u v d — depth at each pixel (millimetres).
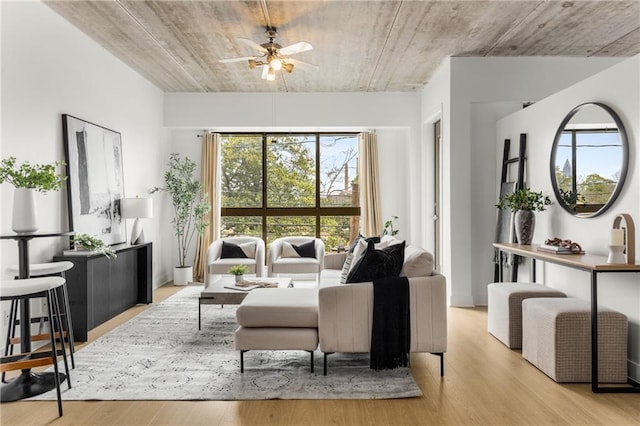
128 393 2818
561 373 3002
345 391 2838
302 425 2408
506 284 4102
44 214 3914
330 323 3094
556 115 4176
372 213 7277
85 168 4531
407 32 4574
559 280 4133
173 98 6996
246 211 7512
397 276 3254
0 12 3387
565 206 3980
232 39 4770
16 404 2676
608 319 2986
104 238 4922
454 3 3912
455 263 5395
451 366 3328
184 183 6883
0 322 3410
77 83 4469
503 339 3879
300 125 6984
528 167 4738
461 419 2479
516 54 5273
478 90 5363
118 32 4574
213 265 6004
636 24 4387
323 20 4270
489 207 5527
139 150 6086
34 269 3109
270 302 3248
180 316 4875
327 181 7539
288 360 3449
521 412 2566
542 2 3900
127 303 5184
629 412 2566
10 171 2980
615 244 2980
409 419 2479
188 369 3250
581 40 4820
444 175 5648
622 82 3268
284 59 4543
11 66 3508
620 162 3256
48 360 2535
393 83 6504
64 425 2410
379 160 7414
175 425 2414
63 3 3914
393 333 3070
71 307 3973
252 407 2631
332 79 6289
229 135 7523
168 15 4164
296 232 7543
